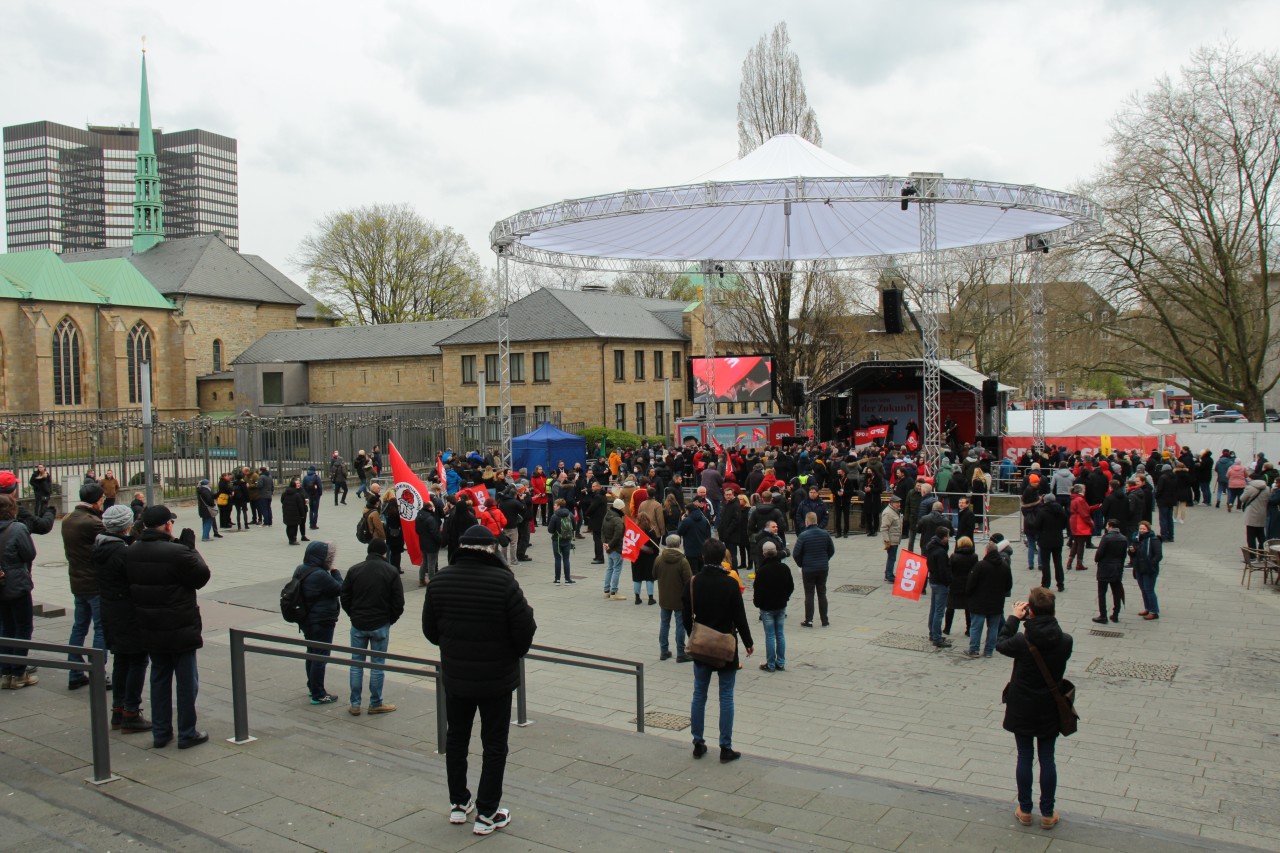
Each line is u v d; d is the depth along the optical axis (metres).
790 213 30.19
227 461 41.44
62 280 65.00
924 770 8.74
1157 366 43.69
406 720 9.70
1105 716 10.29
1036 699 6.88
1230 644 13.31
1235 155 36.34
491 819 6.24
